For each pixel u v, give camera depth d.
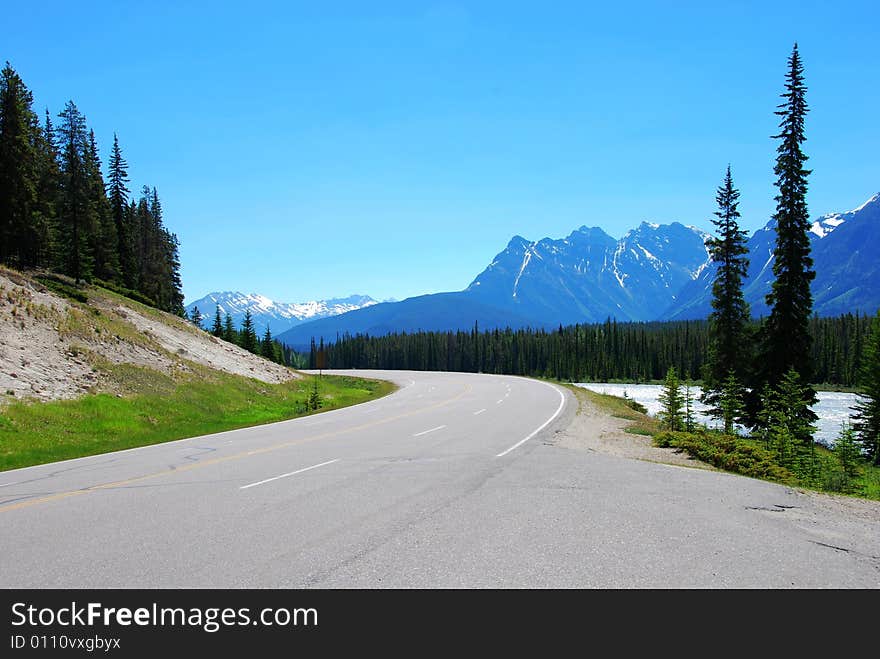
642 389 96.81
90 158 60.47
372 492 9.37
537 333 161.62
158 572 5.79
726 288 36.47
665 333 144.50
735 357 35.75
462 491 9.41
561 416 23.20
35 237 46.16
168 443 17.30
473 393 38.59
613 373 132.88
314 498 8.95
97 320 32.88
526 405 28.69
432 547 6.46
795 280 31.86
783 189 32.19
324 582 5.51
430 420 21.89
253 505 8.53
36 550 6.49
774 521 7.67
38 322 27.62
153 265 76.50
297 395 39.25
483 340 158.50
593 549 6.39
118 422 21.64
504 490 9.48
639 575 5.66
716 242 36.91
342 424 21.19
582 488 9.64
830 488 15.41
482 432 17.94
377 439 16.44
